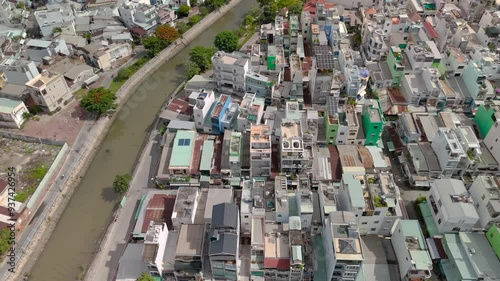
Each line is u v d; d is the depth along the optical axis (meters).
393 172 119.38
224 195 109.00
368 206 95.19
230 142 117.25
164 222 101.31
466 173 113.19
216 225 91.50
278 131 120.81
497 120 112.38
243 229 102.25
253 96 130.88
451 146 107.81
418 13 179.00
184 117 133.50
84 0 195.50
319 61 131.88
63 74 150.62
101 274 97.38
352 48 169.25
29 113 139.25
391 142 124.81
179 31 177.12
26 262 101.50
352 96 129.62
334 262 84.19
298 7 185.62
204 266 95.50
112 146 133.12
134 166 125.06
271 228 95.25
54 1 187.25
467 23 165.50
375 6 188.12
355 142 122.94
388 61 147.50
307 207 96.06
